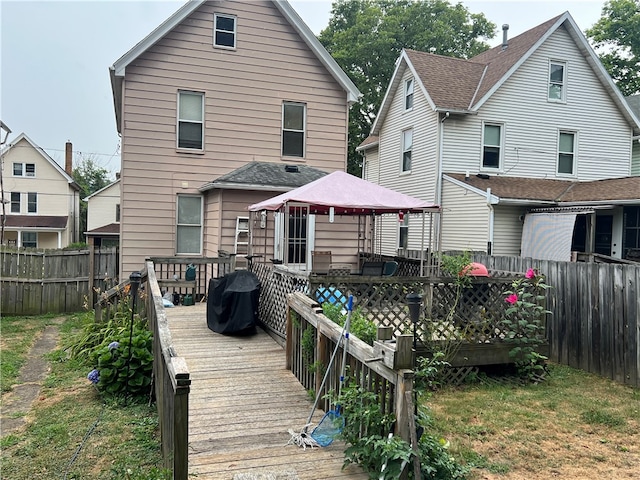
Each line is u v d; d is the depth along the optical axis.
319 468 3.07
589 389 5.44
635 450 3.85
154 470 2.94
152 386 4.83
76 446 3.79
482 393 5.29
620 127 15.52
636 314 5.47
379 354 2.88
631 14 22.53
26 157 26.22
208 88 11.20
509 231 13.11
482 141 14.27
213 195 10.55
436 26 25.70
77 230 29.62
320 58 11.98
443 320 5.68
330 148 12.27
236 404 4.20
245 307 6.61
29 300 10.17
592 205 12.20
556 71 14.88
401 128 16.28
